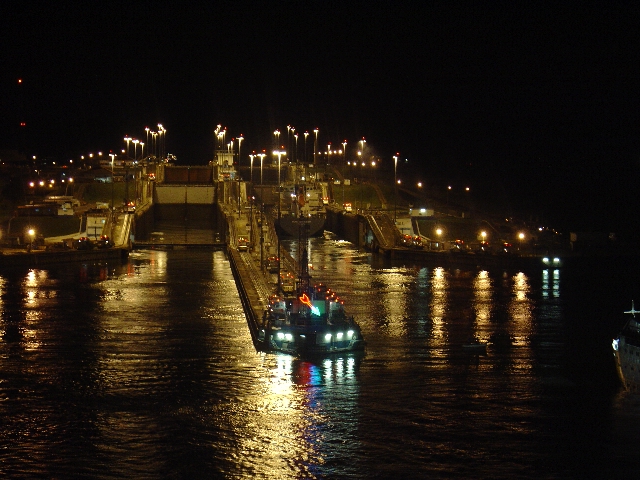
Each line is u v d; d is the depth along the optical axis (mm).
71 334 102125
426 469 65562
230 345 97000
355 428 72500
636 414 76250
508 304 125062
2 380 84062
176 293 130500
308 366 89188
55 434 71062
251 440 70125
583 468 65875
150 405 77375
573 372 88750
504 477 64500
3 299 124875
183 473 64688
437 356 94000
